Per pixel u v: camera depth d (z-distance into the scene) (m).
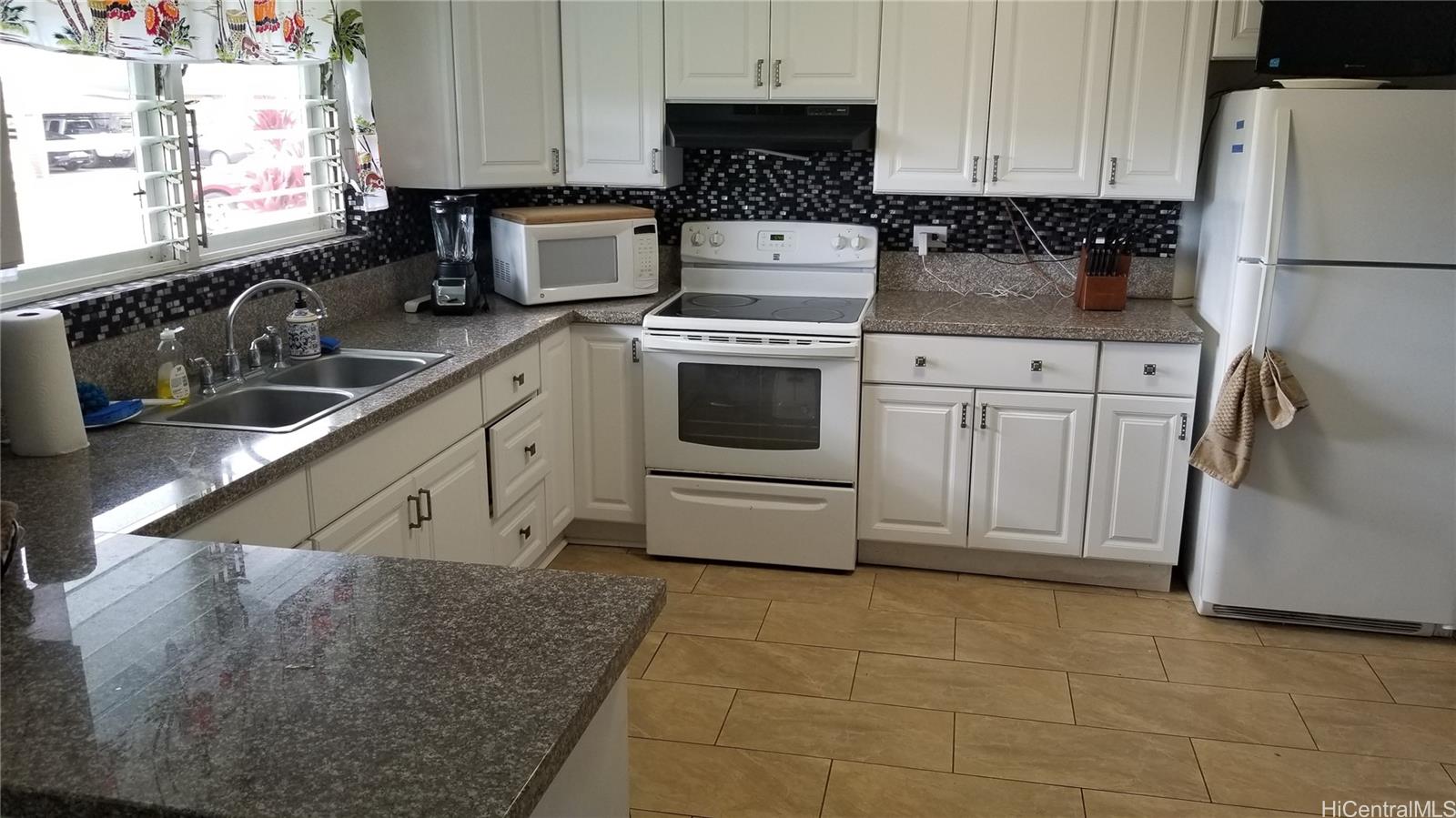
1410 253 2.89
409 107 3.50
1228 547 3.21
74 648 1.31
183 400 2.50
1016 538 3.48
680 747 2.61
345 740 1.11
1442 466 3.03
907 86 3.46
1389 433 3.03
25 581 1.51
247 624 1.36
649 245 3.76
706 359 3.46
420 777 1.05
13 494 1.89
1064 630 3.22
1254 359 3.00
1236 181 3.08
